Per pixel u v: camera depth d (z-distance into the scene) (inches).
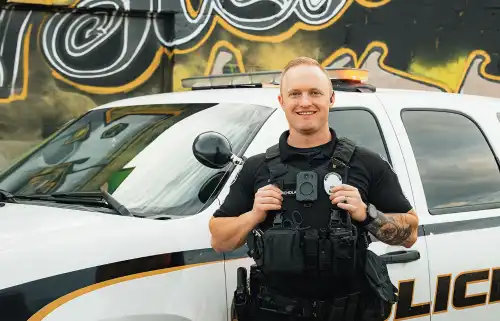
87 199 129.9
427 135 158.9
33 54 316.2
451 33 378.3
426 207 148.7
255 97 145.8
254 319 107.2
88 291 106.4
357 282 102.7
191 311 114.3
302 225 99.5
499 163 166.2
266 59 352.2
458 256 147.0
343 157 102.7
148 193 128.3
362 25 365.1
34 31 315.6
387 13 367.9
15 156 315.9
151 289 111.3
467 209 154.7
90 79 328.2
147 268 111.7
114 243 110.7
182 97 156.7
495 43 385.4
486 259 150.7
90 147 149.1
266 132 134.0
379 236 103.2
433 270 143.1
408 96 163.5
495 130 170.1
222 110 144.1
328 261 97.9
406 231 104.3
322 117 102.6
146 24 336.5
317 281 101.2
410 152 153.1
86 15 324.8
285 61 354.6
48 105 321.1
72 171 142.9
